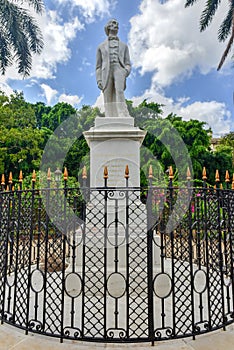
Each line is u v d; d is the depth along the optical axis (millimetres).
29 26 12633
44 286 2570
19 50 12383
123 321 2822
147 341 2338
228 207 2891
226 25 12805
